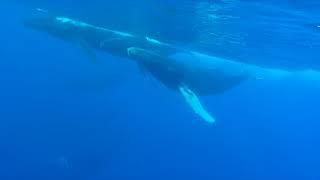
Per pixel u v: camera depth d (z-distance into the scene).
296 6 13.29
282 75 28.14
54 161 32.81
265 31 17.77
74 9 20.70
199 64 19.19
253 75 25.64
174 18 17.70
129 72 34.84
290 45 20.00
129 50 17.00
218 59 22.11
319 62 23.58
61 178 31.66
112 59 33.16
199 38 19.97
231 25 17.48
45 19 20.64
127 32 19.19
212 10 15.60
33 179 32.28
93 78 34.22
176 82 16.27
